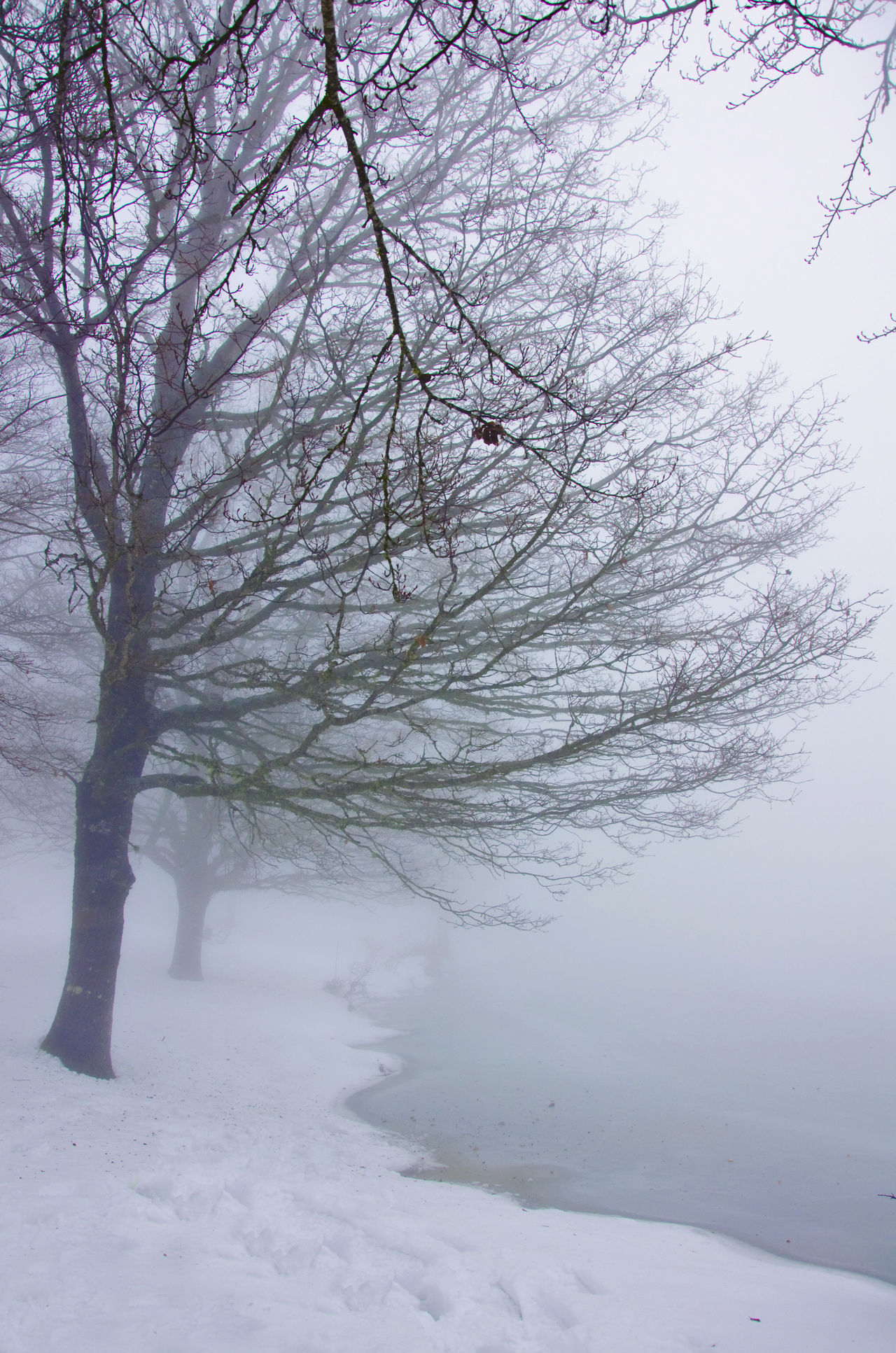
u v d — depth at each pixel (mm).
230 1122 9867
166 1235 5691
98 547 10125
